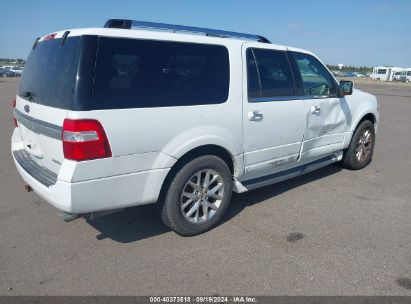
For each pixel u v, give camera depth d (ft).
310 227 12.27
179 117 10.40
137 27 10.55
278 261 10.17
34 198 14.64
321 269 9.77
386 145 25.80
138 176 9.91
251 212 13.51
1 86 95.55
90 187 9.14
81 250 10.72
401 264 10.03
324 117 15.64
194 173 11.16
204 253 10.61
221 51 11.60
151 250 10.77
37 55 11.24
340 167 19.58
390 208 13.94
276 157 13.85
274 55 13.47
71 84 8.86
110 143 9.17
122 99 9.35
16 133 13.47
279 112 13.32
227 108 11.56
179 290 8.91
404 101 65.00
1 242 11.12
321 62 15.87
